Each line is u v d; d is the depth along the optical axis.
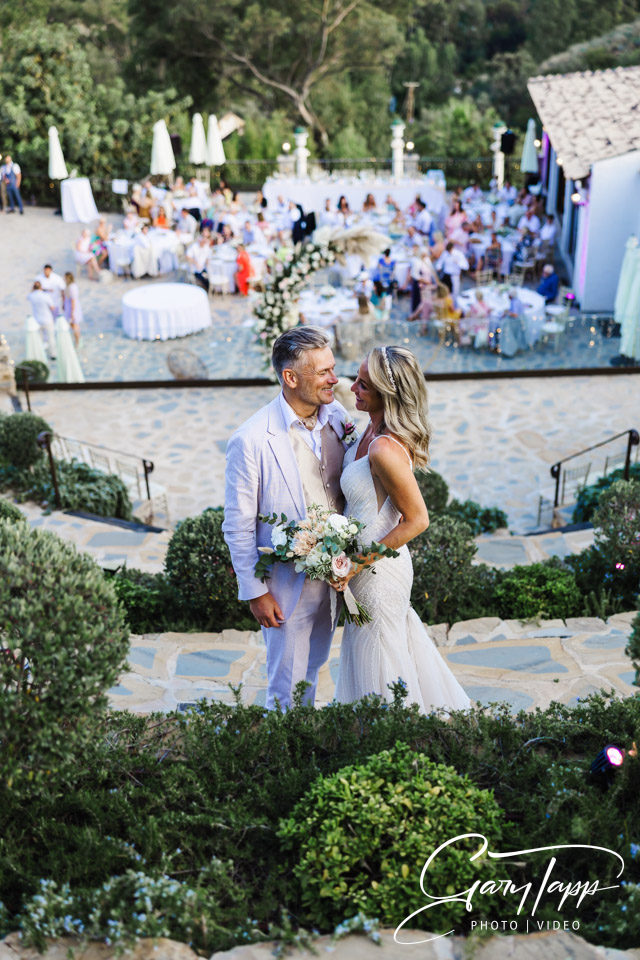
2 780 2.97
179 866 2.94
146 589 7.17
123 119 28.12
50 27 29.81
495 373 15.55
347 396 13.66
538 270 20.61
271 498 3.60
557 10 42.78
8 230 24.22
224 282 19.98
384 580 3.68
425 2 39.31
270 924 2.55
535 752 3.37
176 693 5.15
